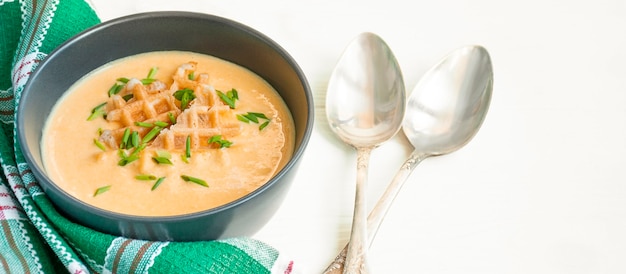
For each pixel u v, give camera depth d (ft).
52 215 1.77
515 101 2.14
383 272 1.84
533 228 1.92
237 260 1.78
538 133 2.08
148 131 1.90
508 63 2.21
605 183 2.00
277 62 1.96
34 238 1.82
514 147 2.05
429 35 2.26
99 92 1.98
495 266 1.87
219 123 1.89
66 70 1.94
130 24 1.97
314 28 2.25
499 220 1.93
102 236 1.74
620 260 1.89
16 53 2.02
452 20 2.30
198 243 1.77
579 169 2.02
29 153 1.73
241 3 2.29
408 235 1.89
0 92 2.02
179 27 2.00
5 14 2.04
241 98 1.99
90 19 2.08
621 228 1.94
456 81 2.07
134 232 1.73
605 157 2.05
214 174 1.85
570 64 2.22
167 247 1.75
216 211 1.69
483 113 2.03
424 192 1.96
